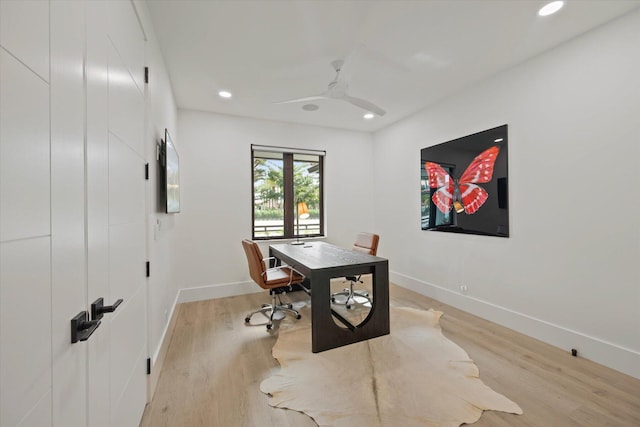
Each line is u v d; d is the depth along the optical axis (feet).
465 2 5.88
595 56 6.73
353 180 15.40
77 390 2.63
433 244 11.72
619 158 6.36
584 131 6.95
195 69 8.50
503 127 8.78
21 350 1.85
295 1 5.81
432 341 7.87
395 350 7.38
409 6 5.98
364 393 5.67
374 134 15.60
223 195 12.42
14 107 1.82
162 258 7.16
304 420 5.00
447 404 5.33
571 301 7.23
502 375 6.24
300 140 14.14
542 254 7.85
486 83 9.33
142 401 5.06
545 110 7.74
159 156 6.89
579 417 4.99
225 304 11.25
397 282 13.93
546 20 6.46
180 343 7.90
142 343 5.09
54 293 2.27
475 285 9.85
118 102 3.91
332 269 7.58
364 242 11.57
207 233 12.09
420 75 9.07
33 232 2.01
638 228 6.10
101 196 3.24
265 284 9.10
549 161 7.67
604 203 6.61
